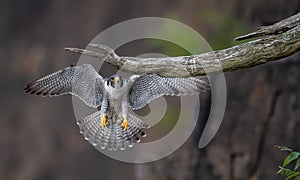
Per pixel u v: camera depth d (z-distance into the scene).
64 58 25.73
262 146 13.45
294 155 7.46
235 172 13.77
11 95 26.19
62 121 25.62
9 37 26.89
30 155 25.75
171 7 20.75
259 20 14.52
